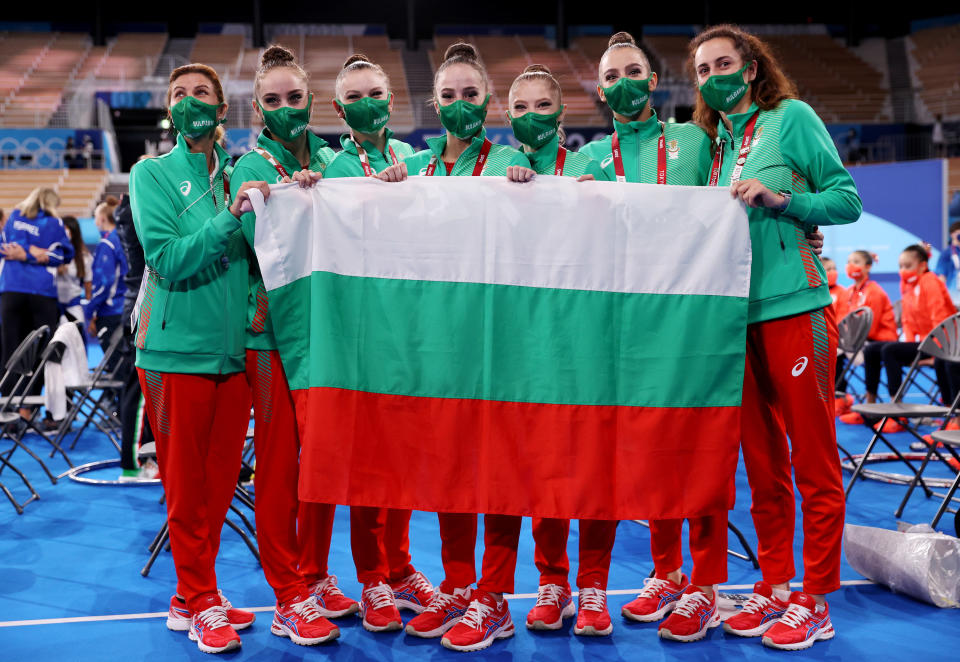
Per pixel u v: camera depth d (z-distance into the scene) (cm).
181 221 304
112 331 722
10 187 2023
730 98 310
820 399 305
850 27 2903
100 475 621
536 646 316
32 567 413
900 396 559
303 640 315
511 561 316
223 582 390
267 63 316
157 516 509
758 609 327
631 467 302
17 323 773
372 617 329
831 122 2530
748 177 308
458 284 302
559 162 333
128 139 2512
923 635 324
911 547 359
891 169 1379
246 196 293
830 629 321
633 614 338
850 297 843
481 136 327
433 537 457
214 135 322
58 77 2581
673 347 302
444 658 305
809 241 308
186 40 2930
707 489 302
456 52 333
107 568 412
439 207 303
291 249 303
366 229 303
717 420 302
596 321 301
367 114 326
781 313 303
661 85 2348
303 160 331
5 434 594
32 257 770
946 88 2575
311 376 300
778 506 326
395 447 303
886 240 1388
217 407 316
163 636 326
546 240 302
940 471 610
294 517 322
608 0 2969
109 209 761
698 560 322
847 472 609
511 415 302
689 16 3009
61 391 657
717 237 301
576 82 2655
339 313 302
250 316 316
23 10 2895
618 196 302
